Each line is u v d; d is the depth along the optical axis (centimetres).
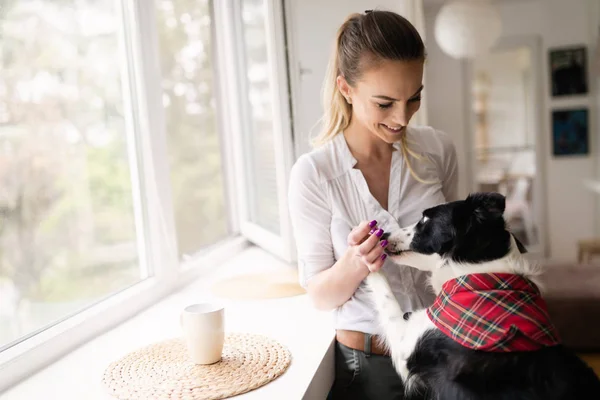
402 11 239
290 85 206
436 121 604
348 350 144
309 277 146
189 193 254
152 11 198
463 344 117
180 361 131
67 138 171
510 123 594
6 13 148
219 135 276
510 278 121
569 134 582
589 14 564
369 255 132
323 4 240
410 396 130
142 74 193
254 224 271
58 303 163
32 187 155
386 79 129
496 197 128
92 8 183
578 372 113
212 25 270
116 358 141
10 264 146
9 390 124
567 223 594
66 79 171
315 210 144
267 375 121
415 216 146
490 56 589
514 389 111
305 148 232
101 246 184
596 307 339
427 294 146
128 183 200
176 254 209
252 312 172
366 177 146
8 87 148
